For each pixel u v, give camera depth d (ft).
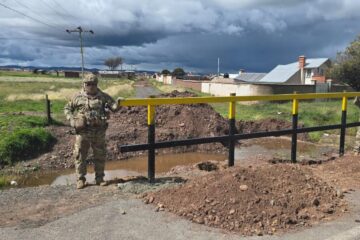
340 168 26.76
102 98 21.33
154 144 21.66
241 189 17.85
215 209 16.69
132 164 39.65
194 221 16.17
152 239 14.53
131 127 51.42
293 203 17.93
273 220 16.35
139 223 15.85
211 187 18.10
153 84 293.84
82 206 17.66
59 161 39.01
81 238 14.46
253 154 44.11
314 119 68.44
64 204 17.99
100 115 21.03
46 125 50.29
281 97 27.76
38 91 130.72
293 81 219.20
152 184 21.17
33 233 14.84
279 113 76.48
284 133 28.50
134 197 18.95
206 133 52.90
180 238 14.70
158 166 38.60
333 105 96.58
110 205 17.71
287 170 20.86
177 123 54.54
